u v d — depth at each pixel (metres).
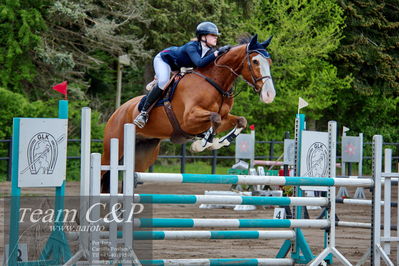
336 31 32.88
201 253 9.56
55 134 6.71
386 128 36.16
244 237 7.62
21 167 6.53
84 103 26.25
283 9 30.00
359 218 14.67
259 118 33.19
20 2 25.53
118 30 28.06
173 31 27.59
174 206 16.08
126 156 6.68
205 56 8.99
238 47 8.73
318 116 33.00
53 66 26.19
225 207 15.98
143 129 9.28
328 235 7.97
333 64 34.12
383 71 34.34
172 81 9.03
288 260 8.07
